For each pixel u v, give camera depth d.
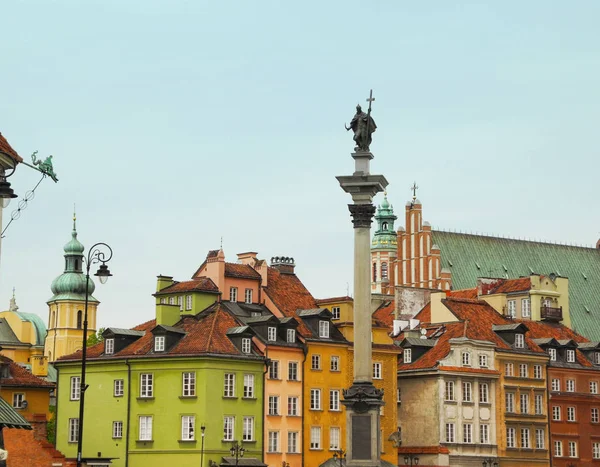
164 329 115.06
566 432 139.50
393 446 126.19
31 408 117.75
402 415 131.75
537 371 138.12
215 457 111.69
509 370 135.25
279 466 116.94
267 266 129.00
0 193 53.59
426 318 145.12
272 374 117.88
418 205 198.62
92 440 117.69
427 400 129.38
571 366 142.12
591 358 146.75
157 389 114.31
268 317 118.94
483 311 141.88
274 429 117.25
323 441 121.50
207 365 112.50
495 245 199.12
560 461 138.25
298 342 121.12
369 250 69.44
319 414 121.50
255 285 126.69
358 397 67.81
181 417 112.62
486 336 136.12
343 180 69.56
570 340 143.38
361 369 68.50
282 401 118.31
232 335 115.81
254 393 115.88
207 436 111.44
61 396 121.50
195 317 119.38
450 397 129.38
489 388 133.00
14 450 103.56
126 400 115.75
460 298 148.50
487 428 131.88
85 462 109.00
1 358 118.75
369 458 67.31
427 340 134.00
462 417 129.88
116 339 119.06
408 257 198.00
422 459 128.12
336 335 125.44
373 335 126.19
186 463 111.50
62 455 105.94
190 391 112.88
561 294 159.38
